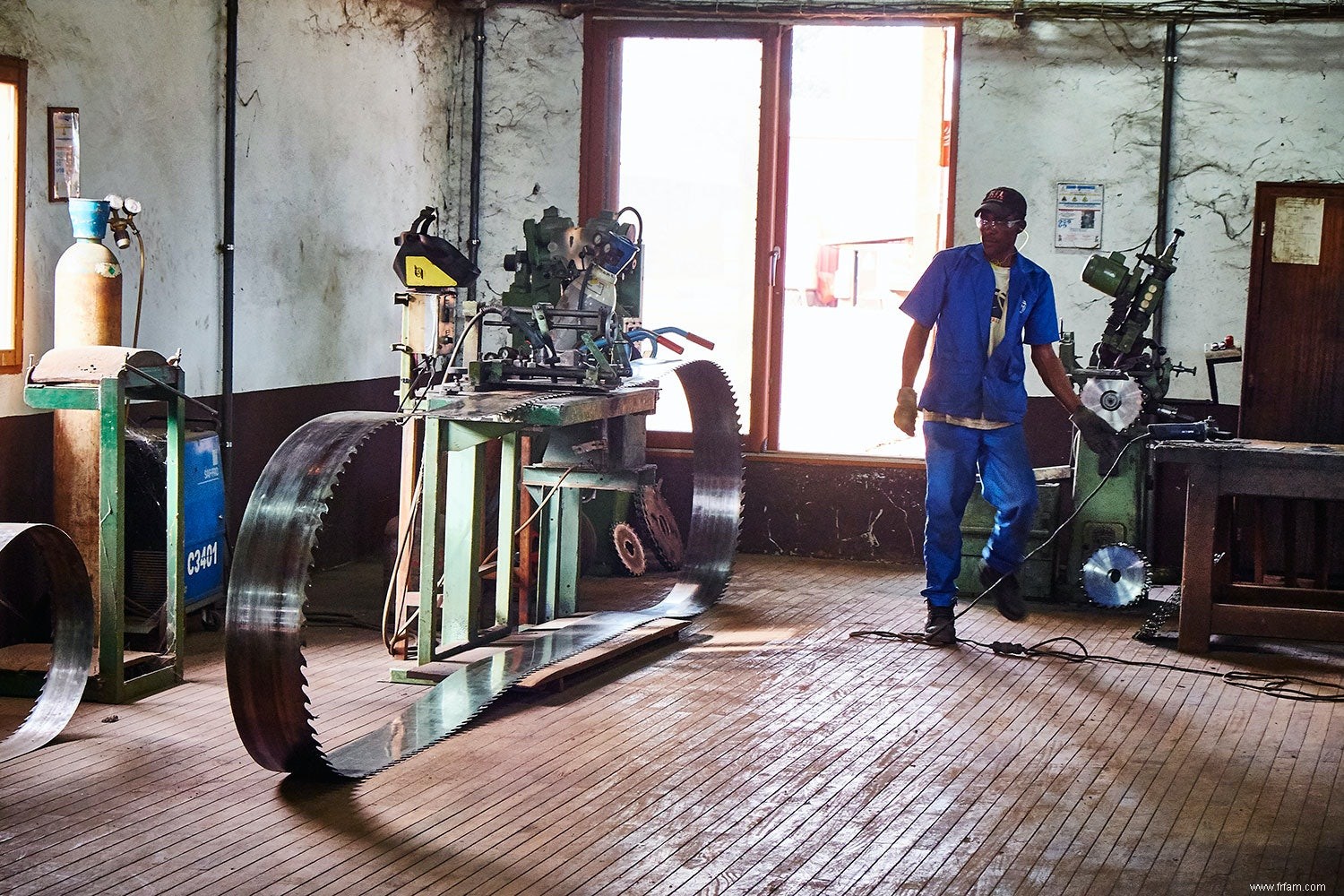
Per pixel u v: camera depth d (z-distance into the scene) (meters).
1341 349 6.04
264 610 3.62
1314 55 6.66
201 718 4.37
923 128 10.73
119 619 4.48
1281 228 6.04
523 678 4.64
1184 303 6.93
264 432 6.27
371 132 6.95
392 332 7.41
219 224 5.84
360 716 4.44
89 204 4.78
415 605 5.20
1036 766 4.08
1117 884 3.26
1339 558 6.48
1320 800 3.83
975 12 6.91
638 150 7.79
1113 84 6.88
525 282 5.81
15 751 4.00
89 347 4.61
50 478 5.05
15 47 4.67
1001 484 5.58
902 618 6.01
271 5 6.07
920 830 3.57
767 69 7.21
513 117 7.55
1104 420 5.99
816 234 15.12
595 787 3.82
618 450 5.67
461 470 5.03
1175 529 6.96
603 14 7.33
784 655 5.34
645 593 6.46
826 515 7.38
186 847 3.34
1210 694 4.90
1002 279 5.48
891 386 12.07
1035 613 6.17
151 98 5.38
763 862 3.35
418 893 3.12
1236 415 6.89
